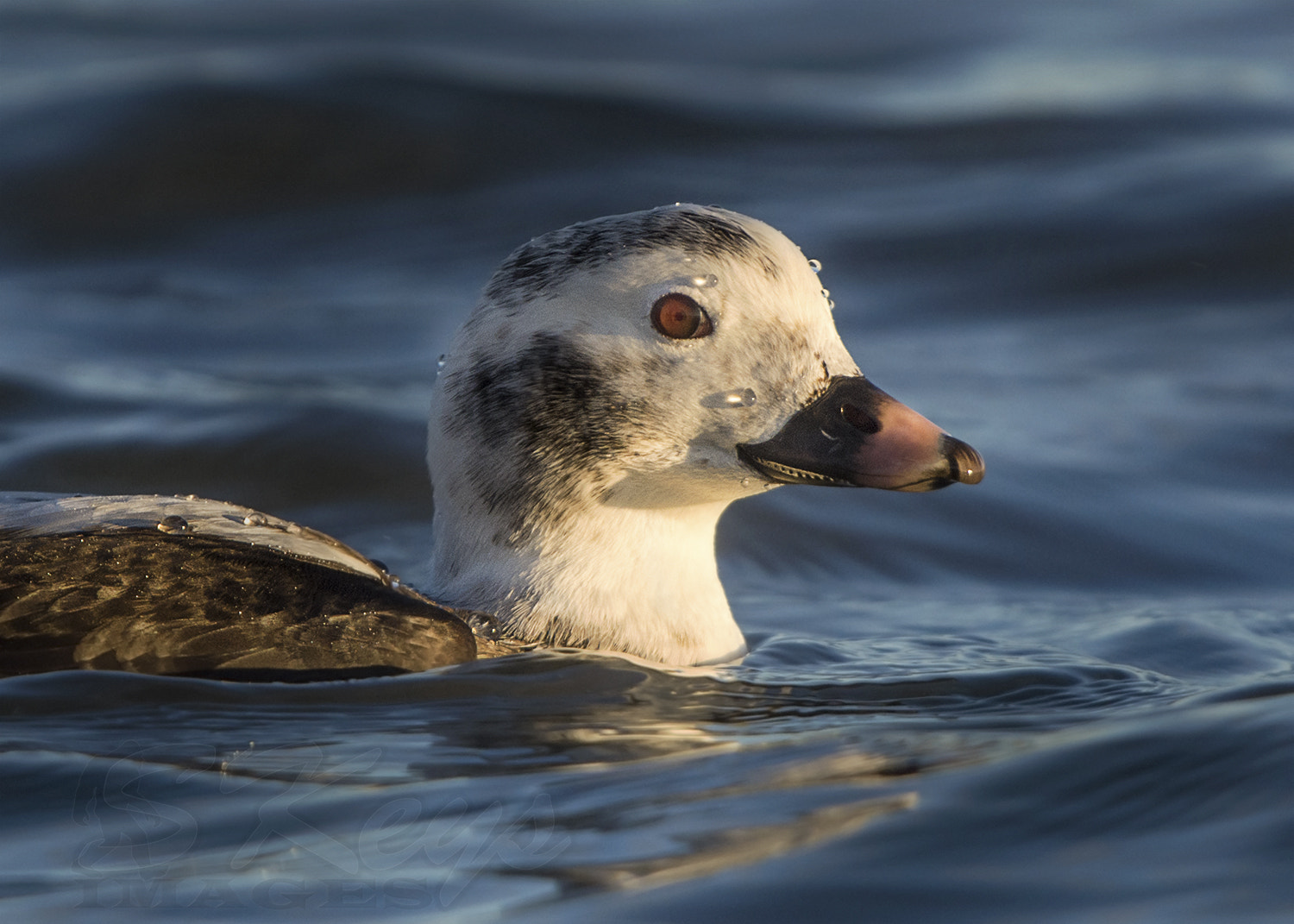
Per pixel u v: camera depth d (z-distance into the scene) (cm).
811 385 858
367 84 2362
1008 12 3688
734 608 1104
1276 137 2320
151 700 722
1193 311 1827
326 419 1398
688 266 852
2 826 600
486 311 875
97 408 1441
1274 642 1005
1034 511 1301
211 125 2206
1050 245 1994
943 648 976
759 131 2466
